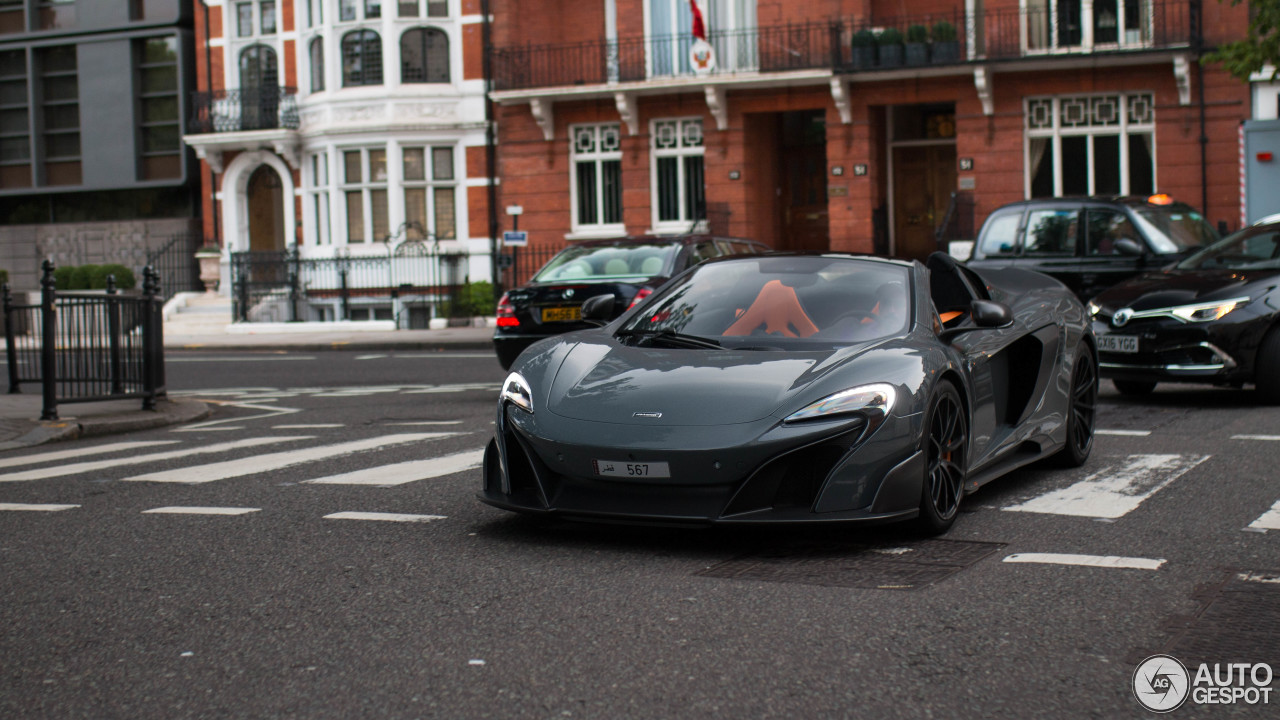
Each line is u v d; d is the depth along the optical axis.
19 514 6.33
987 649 3.77
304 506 6.35
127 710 3.37
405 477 7.18
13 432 9.95
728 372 5.25
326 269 27.88
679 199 25.23
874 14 24.31
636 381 5.29
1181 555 4.96
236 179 29.95
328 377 16.17
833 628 4.01
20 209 33.06
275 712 3.33
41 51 32.34
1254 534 5.31
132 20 31.33
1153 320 9.98
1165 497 6.18
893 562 4.91
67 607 4.45
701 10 24.89
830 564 4.89
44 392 10.61
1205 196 21.81
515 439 5.33
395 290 26.36
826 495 4.88
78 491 7.04
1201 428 8.69
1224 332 9.69
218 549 5.36
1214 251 10.91
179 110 31.14
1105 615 4.12
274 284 27.91
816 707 3.30
